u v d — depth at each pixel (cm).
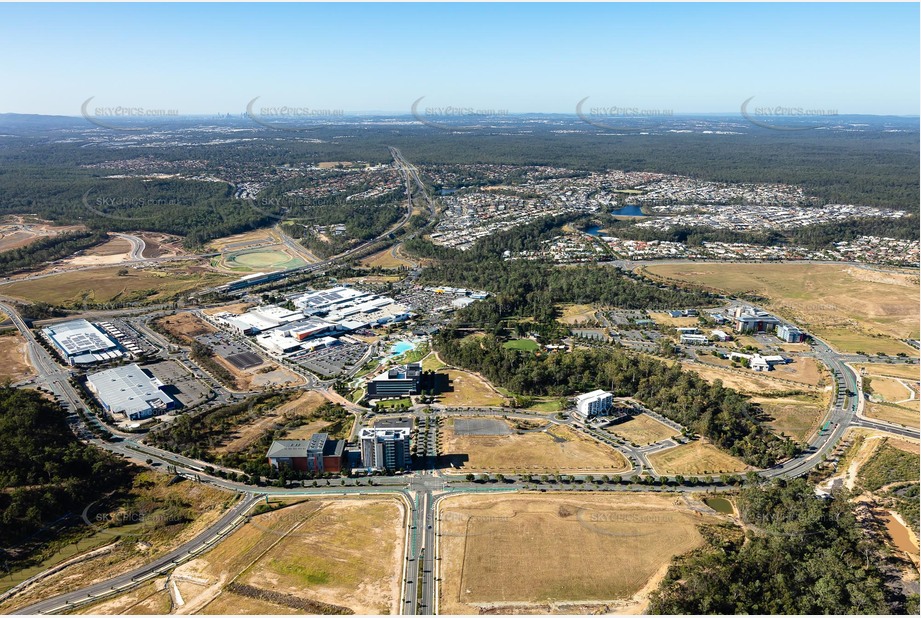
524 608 15400
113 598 15938
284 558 17275
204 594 15975
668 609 14988
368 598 15712
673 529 18512
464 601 15612
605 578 16400
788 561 16625
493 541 17912
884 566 17088
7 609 15588
